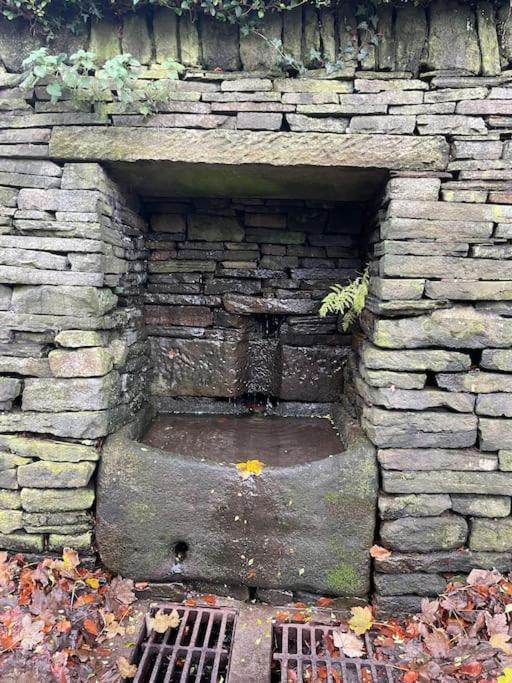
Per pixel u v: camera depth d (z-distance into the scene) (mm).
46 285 2252
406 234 2197
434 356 2252
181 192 2900
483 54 2133
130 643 2139
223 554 2359
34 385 2303
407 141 2174
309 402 3332
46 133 2213
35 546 2424
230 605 2389
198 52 2225
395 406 2271
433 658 2047
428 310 2242
